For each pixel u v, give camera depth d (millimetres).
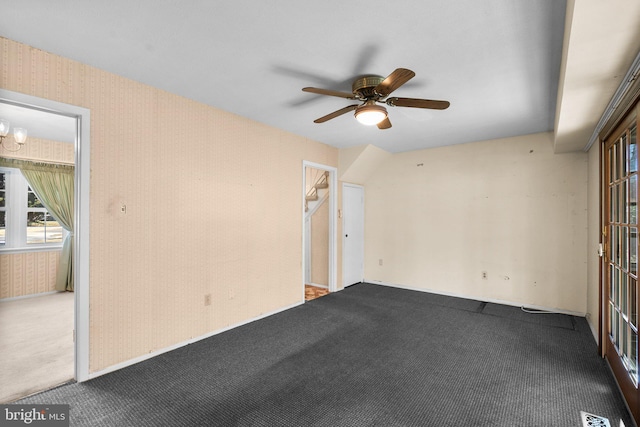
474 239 4391
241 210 3361
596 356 2631
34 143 4414
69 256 4742
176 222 2779
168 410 1914
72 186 4777
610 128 2375
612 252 2479
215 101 2928
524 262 4023
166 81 2504
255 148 3508
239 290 3340
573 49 1482
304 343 2893
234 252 3289
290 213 3988
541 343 2895
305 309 3926
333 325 3357
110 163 2352
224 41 1937
